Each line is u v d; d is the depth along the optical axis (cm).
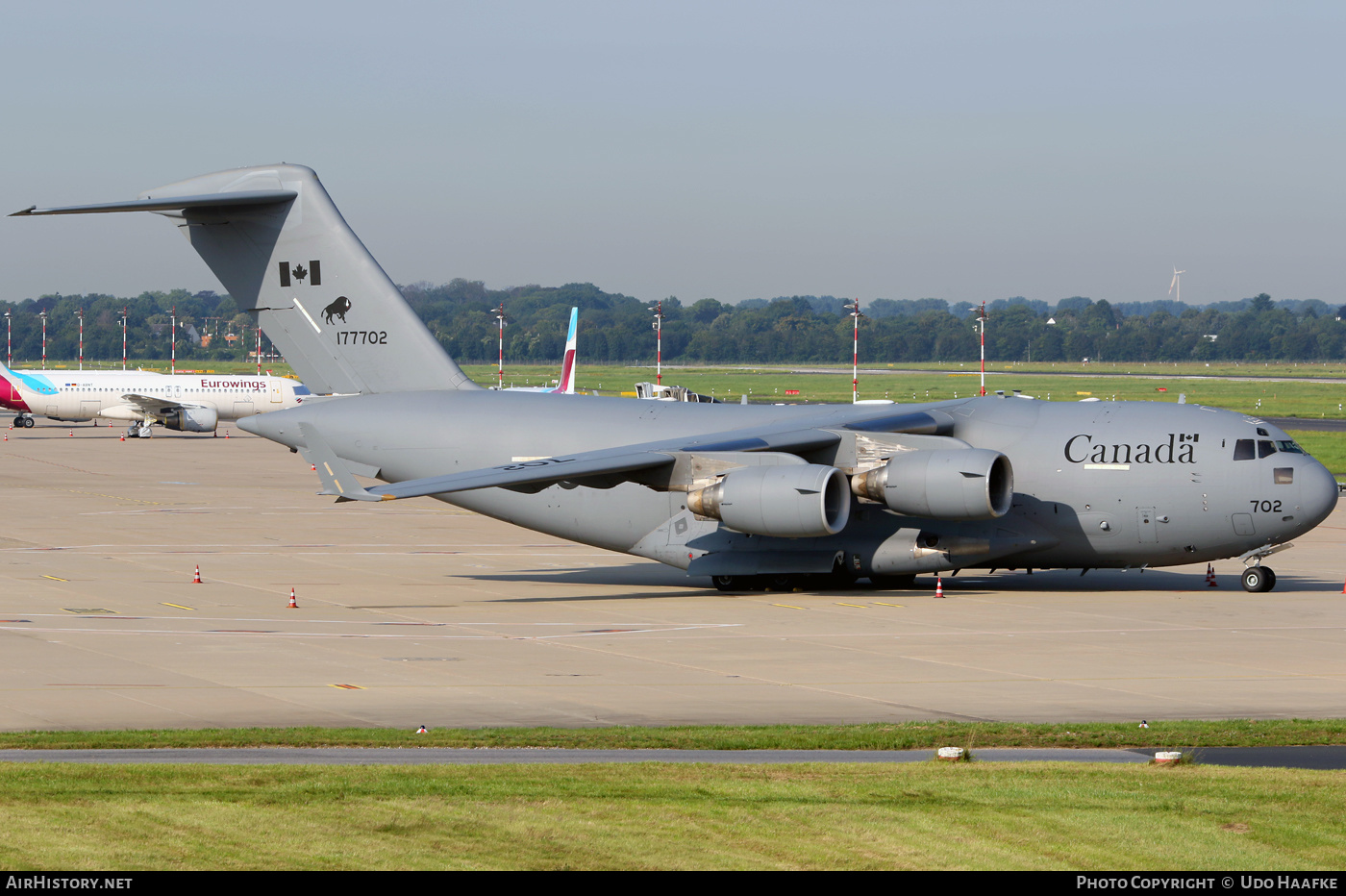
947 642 7369
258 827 3719
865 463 9200
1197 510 9056
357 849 3531
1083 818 3888
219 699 5834
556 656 6931
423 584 9838
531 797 4053
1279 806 4034
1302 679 6391
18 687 6047
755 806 3978
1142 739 5078
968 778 4366
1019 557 9419
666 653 7025
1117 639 7456
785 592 9394
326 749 4900
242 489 17325
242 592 9262
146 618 8094
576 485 9044
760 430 9381
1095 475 9181
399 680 6288
